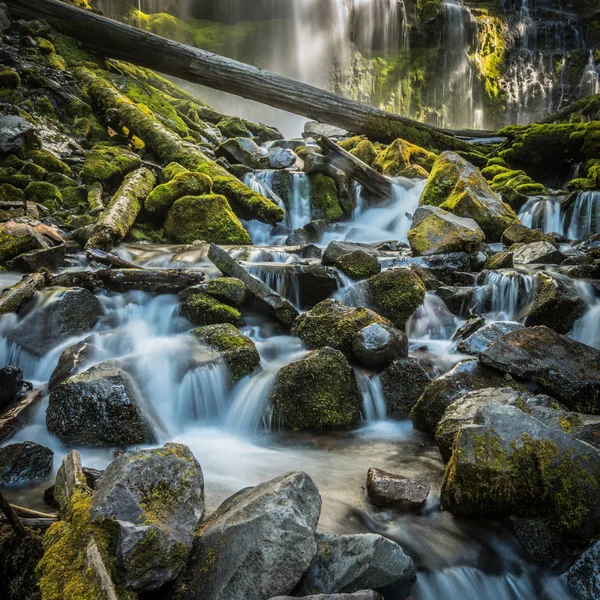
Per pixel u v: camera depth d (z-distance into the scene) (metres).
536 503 3.29
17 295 5.97
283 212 10.57
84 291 6.21
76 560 2.48
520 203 12.29
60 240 8.23
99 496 2.73
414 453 4.48
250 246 9.24
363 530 3.38
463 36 29.30
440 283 7.40
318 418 4.98
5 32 14.23
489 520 3.46
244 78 14.82
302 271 7.11
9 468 3.76
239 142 13.51
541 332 5.09
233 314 6.19
